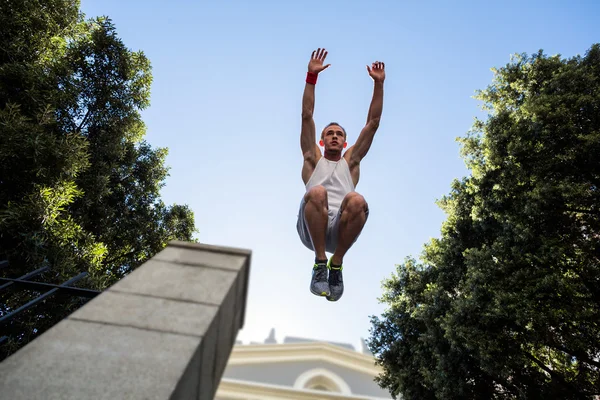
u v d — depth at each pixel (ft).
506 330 30.04
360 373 60.54
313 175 10.80
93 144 32.60
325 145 11.32
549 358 33.99
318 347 63.31
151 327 4.66
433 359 35.53
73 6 30.94
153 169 41.83
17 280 8.52
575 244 31.04
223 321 5.48
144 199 41.19
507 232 32.19
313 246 10.27
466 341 30.48
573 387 30.30
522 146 32.68
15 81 24.56
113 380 3.93
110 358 4.17
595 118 31.12
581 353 28.86
